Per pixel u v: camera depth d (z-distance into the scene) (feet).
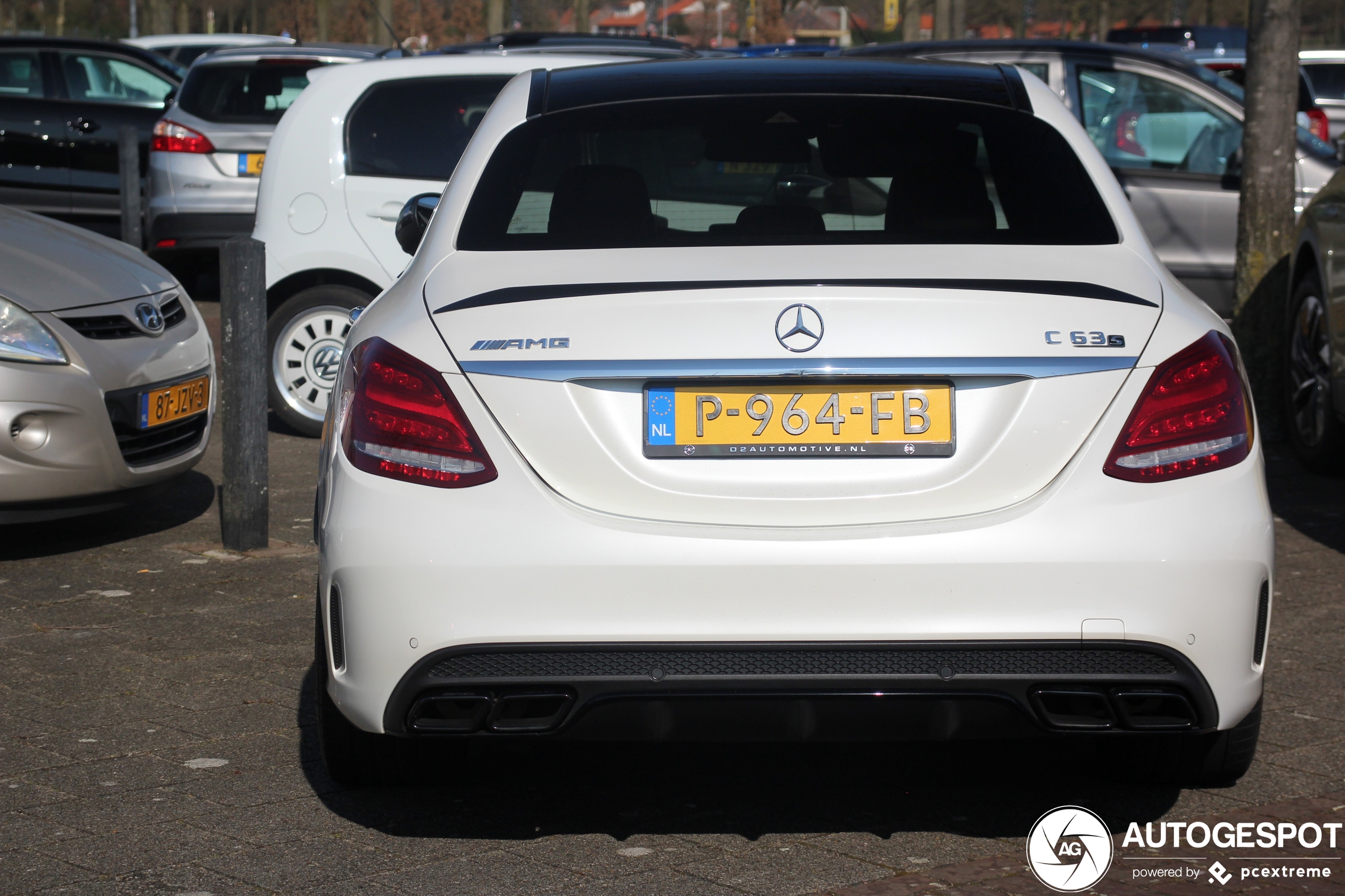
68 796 11.30
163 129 33.40
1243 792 11.35
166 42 75.46
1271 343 25.90
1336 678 14.01
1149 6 153.48
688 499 9.14
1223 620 9.12
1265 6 25.17
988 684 8.98
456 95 25.52
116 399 18.30
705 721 9.20
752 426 9.17
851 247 10.41
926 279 9.43
